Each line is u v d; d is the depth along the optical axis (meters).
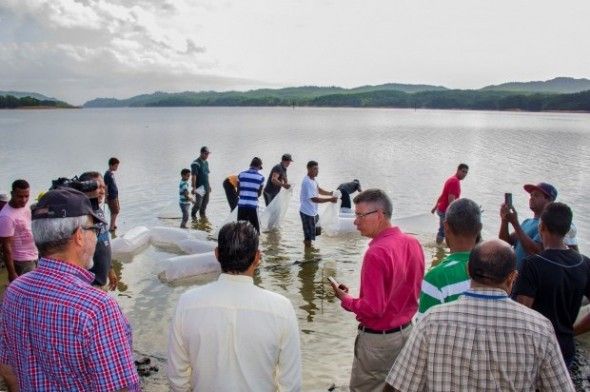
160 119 115.81
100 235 6.00
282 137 48.25
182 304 2.85
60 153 31.45
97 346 2.24
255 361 2.77
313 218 10.84
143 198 16.48
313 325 6.89
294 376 2.89
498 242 2.52
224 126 75.75
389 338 3.84
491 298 2.44
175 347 2.86
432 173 22.78
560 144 39.66
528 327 2.36
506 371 2.35
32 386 2.33
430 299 3.46
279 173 12.23
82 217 2.42
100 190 5.97
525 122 95.31
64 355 2.24
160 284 8.47
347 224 11.80
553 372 2.37
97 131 59.97
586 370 5.59
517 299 3.72
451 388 2.44
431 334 2.47
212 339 2.75
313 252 10.37
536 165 25.70
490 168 24.44
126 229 12.46
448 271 3.42
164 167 24.69
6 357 2.46
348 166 25.33
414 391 2.59
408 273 3.85
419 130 63.56
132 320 7.01
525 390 2.36
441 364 2.45
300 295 8.00
